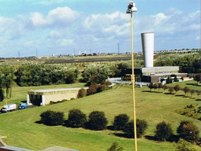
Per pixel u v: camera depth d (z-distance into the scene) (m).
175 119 61.03
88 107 74.50
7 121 72.31
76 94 97.06
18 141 54.62
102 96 84.50
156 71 112.44
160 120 61.31
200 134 53.00
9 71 128.25
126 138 54.66
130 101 75.69
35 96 95.88
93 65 156.25
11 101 105.81
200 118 60.03
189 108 65.19
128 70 121.69
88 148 50.47
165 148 49.41
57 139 55.72
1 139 55.91
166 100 73.25
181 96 76.12
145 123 55.41
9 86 110.62
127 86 94.44
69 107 77.00
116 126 58.72
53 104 85.94
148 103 72.06
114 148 37.78
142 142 52.25
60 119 65.12
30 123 68.50
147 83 97.38
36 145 52.25
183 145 41.25
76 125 62.56
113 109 70.75
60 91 95.44
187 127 51.59
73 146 51.72
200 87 85.88
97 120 60.03
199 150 47.62
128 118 58.66
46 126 65.12
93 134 57.56
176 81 99.38
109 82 103.62
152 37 117.81
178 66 127.44
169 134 52.56
